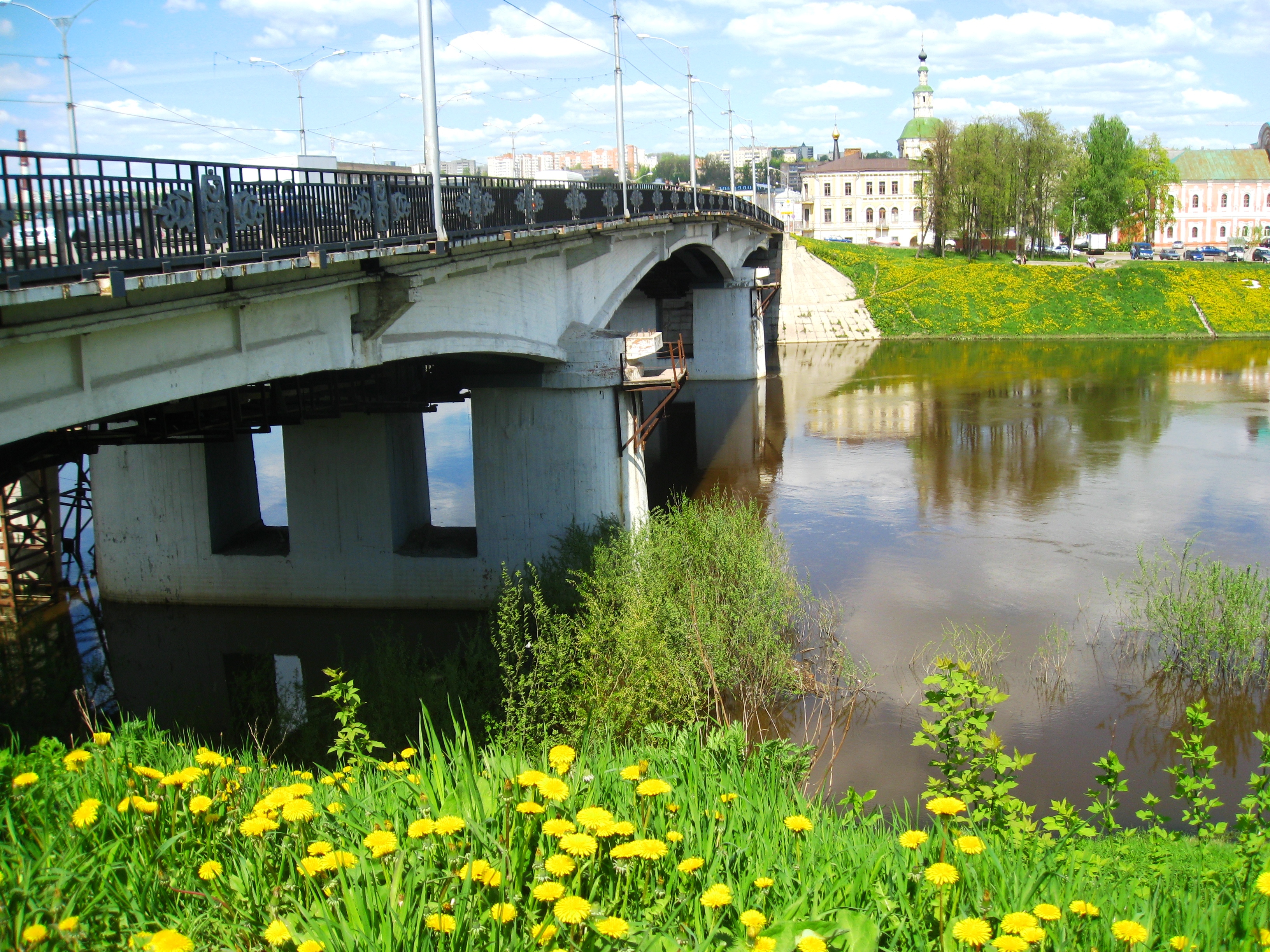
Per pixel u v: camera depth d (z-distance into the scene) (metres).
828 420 47.59
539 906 5.14
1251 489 33.03
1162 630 20.14
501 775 6.46
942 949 5.22
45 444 16.62
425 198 17.58
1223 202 123.62
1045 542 27.98
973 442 41.59
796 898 5.79
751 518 25.73
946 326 78.62
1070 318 77.31
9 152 9.07
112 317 10.84
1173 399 50.09
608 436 24.11
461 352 19.56
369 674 19.69
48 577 25.95
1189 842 9.51
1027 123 89.31
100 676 21.48
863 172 128.25
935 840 6.42
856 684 18.84
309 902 5.28
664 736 9.30
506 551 24.28
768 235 71.00
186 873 5.73
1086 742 16.55
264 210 13.05
